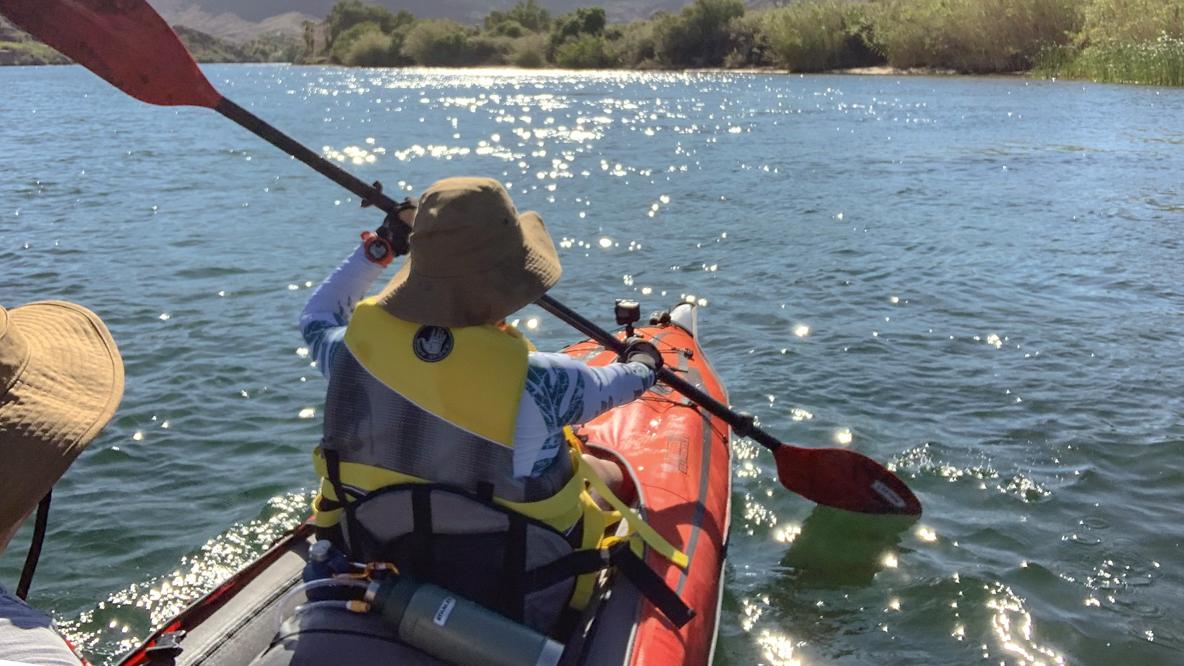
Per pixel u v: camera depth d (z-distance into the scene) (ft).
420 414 7.00
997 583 11.85
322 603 7.31
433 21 222.69
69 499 13.76
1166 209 31.30
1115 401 16.57
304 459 14.94
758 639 11.07
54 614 11.32
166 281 24.41
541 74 159.12
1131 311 21.18
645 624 8.70
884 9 121.29
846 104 74.54
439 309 6.90
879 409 16.51
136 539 12.80
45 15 8.82
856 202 33.94
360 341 7.13
